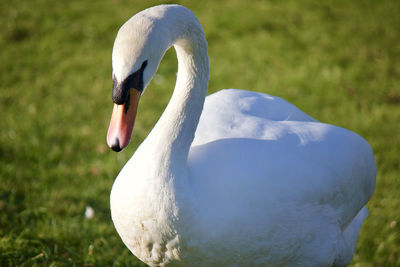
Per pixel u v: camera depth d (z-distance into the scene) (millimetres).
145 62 2305
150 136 2691
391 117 6523
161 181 2523
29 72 7758
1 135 5957
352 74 7516
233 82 7320
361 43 8453
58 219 4508
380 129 6254
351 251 3482
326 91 7117
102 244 4215
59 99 7027
